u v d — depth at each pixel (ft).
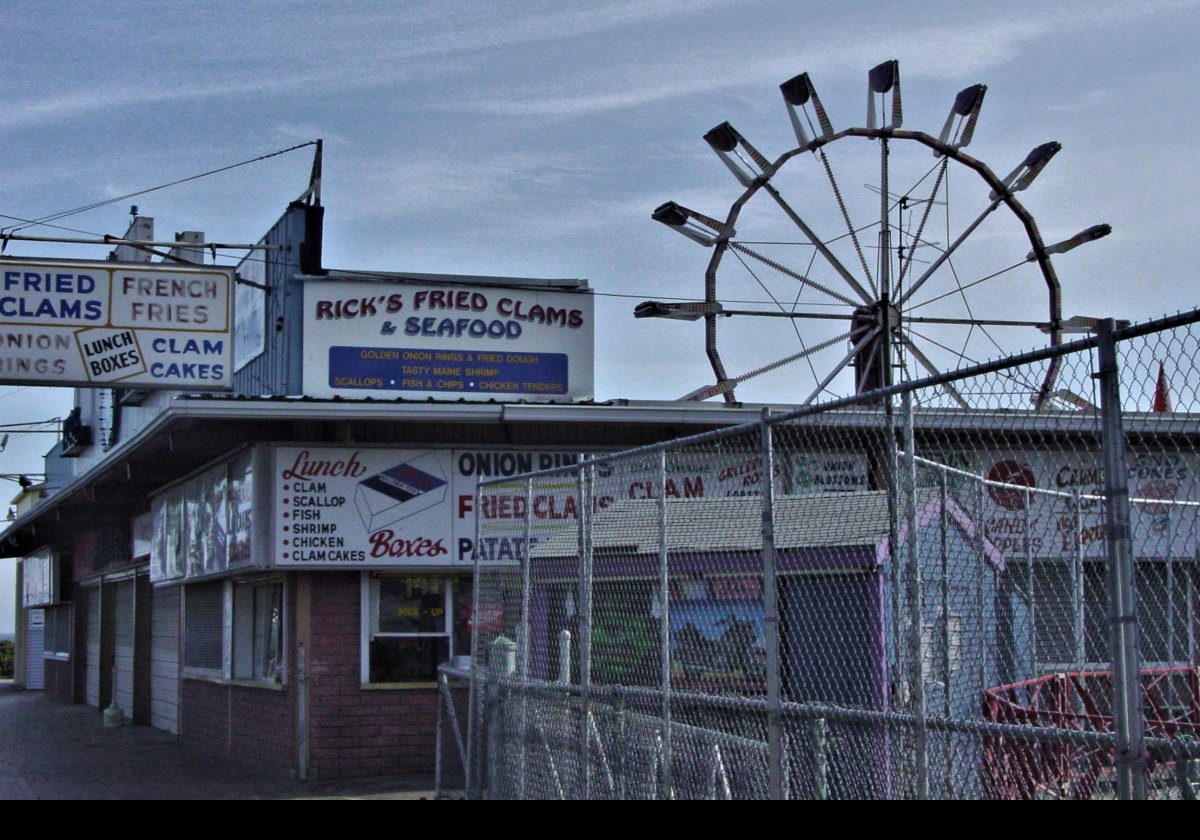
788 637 27.99
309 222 54.13
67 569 106.42
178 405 44.68
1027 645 34.17
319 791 43.78
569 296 54.85
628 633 32.22
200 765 54.24
